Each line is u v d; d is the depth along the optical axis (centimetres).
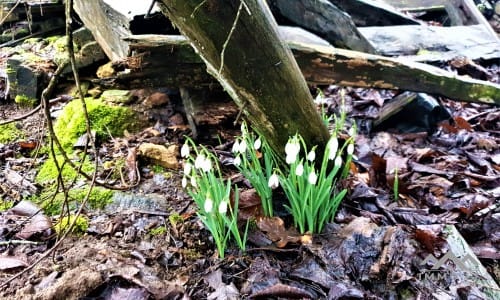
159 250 195
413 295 177
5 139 269
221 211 175
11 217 210
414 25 421
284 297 173
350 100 334
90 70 313
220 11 158
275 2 307
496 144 291
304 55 253
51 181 235
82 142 260
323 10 317
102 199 221
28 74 296
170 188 233
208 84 259
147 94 295
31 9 348
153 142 267
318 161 216
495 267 204
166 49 239
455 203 233
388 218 220
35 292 172
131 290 173
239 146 197
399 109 303
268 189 206
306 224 207
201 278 183
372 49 337
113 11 262
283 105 191
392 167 259
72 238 200
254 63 174
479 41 418
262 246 198
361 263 187
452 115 321
